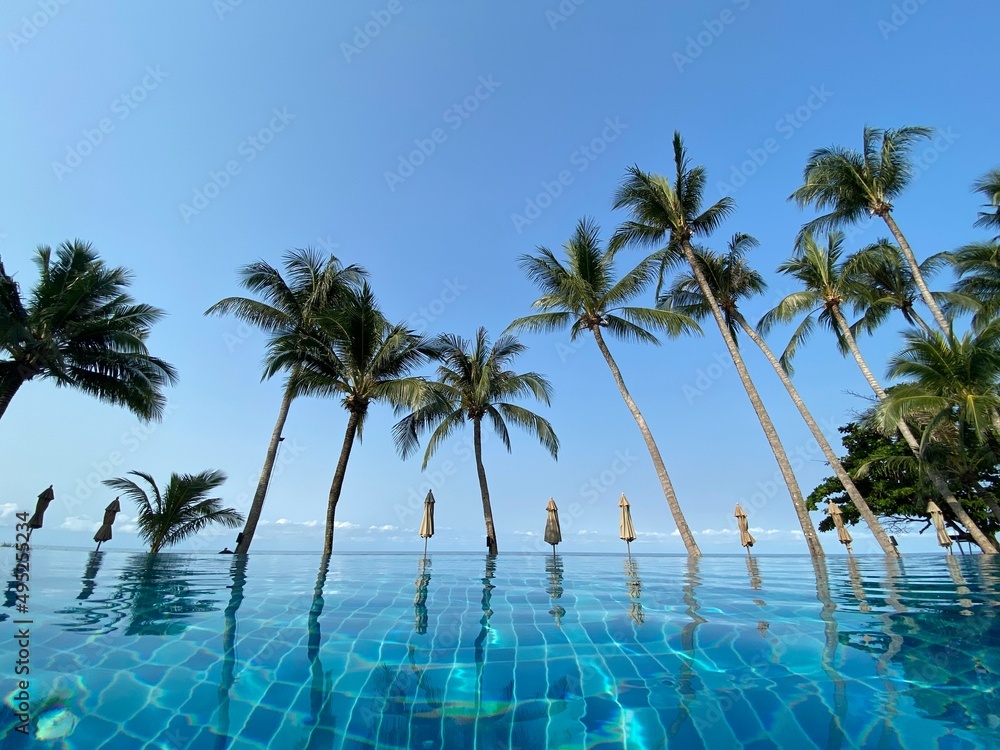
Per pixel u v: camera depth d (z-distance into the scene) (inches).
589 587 265.1
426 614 185.6
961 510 626.8
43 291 601.9
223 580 284.4
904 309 727.1
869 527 568.1
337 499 617.3
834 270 684.1
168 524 671.1
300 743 89.5
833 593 238.1
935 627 160.6
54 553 467.8
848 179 658.2
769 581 293.0
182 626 162.7
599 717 99.4
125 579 277.1
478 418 773.9
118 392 653.3
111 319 631.2
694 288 752.3
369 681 117.2
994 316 658.2
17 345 575.8
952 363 564.7
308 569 366.9
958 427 617.9
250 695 109.3
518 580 299.7
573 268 697.0
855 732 91.6
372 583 279.3
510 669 124.4
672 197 650.2
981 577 309.9
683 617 179.0
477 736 92.2
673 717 98.6
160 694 108.9
